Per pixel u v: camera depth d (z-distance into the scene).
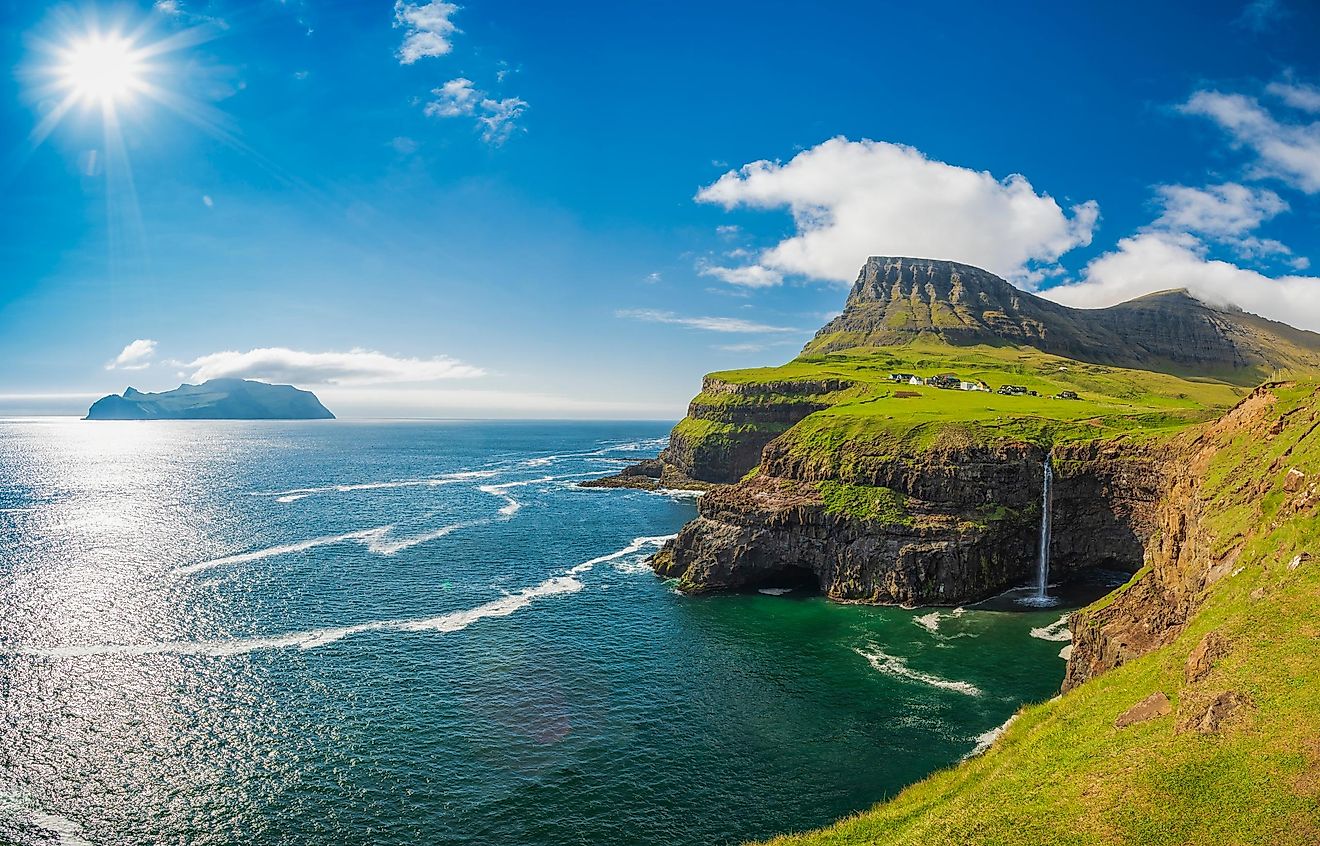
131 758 46.72
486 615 78.12
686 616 78.94
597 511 150.88
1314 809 20.56
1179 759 24.50
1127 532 89.81
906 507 93.19
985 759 34.84
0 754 46.81
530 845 38.22
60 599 81.50
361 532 125.38
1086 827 23.36
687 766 46.19
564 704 55.38
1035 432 102.81
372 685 58.59
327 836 39.00
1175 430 91.38
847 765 46.28
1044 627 75.19
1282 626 28.72
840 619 78.19
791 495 99.75
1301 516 36.00
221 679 59.44
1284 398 59.84
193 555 105.94
